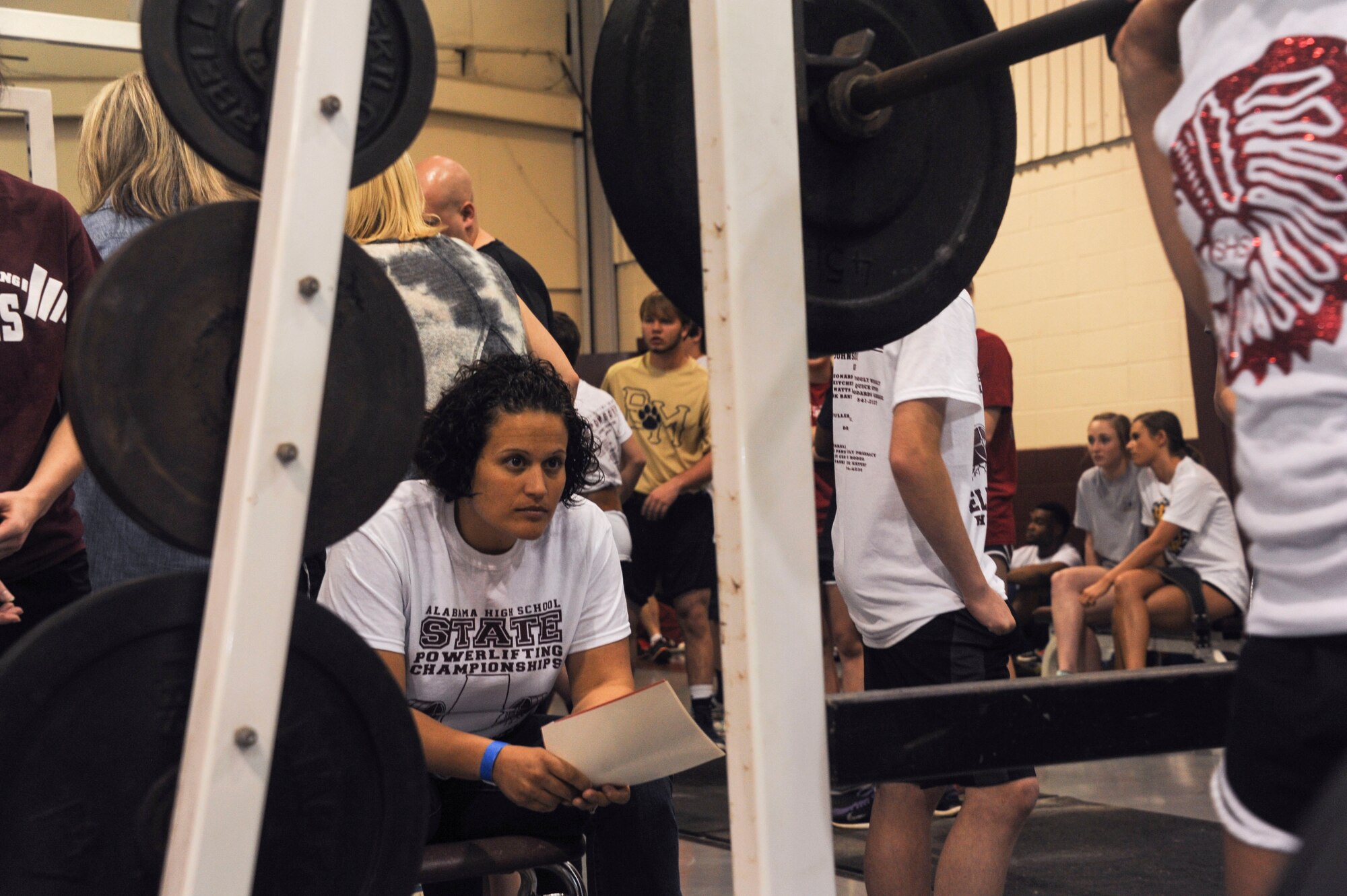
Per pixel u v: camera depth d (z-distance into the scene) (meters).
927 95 1.17
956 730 0.91
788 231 0.90
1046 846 2.90
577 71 9.78
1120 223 6.57
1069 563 5.88
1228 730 0.82
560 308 9.75
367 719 1.00
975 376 1.84
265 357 0.87
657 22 1.04
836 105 1.08
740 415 0.87
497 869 1.53
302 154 0.88
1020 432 7.08
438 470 1.55
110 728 0.91
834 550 1.99
